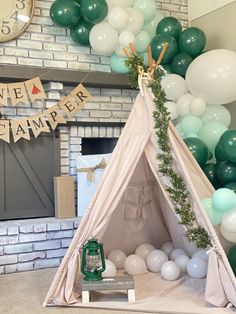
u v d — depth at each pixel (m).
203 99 3.69
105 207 2.87
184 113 3.80
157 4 4.62
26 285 3.26
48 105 3.98
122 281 2.75
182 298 2.78
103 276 2.95
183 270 3.26
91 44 3.89
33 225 3.70
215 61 3.52
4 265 3.61
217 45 4.47
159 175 2.92
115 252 3.45
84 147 4.55
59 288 2.78
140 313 2.64
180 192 2.81
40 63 3.98
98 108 4.31
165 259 3.32
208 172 3.48
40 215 4.04
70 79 3.99
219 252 2.62
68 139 4.18
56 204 3.98
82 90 4.03
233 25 4.25
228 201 2.72
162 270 3.15
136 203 3.52
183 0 4.79
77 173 4.10
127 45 3.79
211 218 2.77
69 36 4.12
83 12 3.72
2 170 3.87
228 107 4.30
